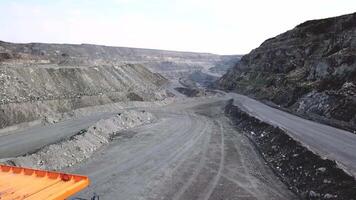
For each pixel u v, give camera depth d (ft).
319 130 104.01
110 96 185.98
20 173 31.19
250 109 165.17
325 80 147.13
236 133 119.85
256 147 96.63
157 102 219.20
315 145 81.87
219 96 272.10
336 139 90.17
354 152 76.07
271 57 274.57
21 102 125.90
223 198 58.95
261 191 61.98
